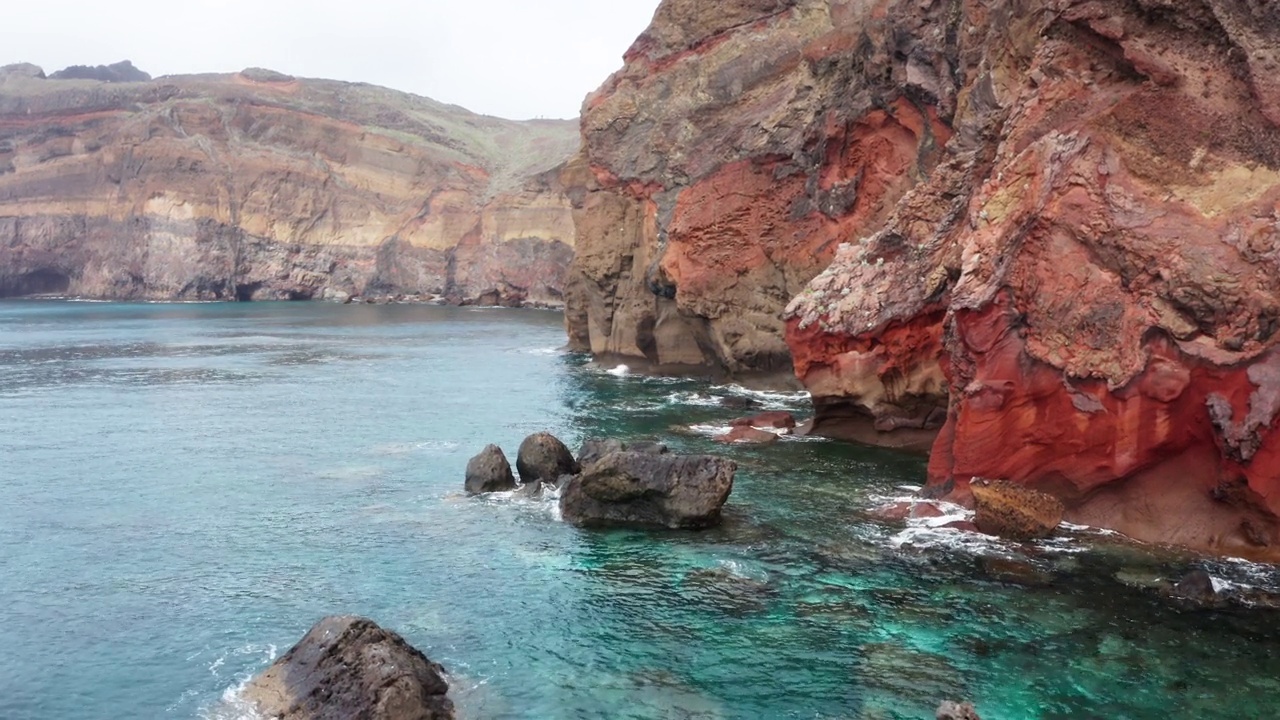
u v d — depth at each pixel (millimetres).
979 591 18062
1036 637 16109
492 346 69375
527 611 17781
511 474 27000
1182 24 21656
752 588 18641
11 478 28875
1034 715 13711
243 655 16141
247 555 21266
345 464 30328
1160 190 21188
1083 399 20984
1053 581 18406
